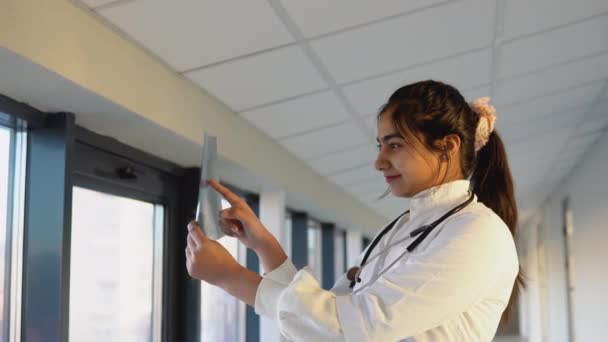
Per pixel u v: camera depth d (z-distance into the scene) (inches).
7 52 47.2
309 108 105.0
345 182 184.7
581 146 231.0
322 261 229.0
